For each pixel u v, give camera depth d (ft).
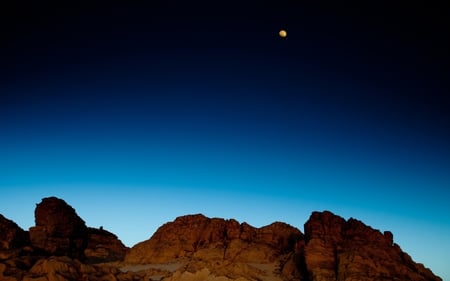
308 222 305.73
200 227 377.30
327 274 247.70
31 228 348.18
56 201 370.12
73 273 227.81
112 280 240.73
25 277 217.77
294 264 283.79
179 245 358.64
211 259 319.47
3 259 269.85
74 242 378.32
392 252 273.75
